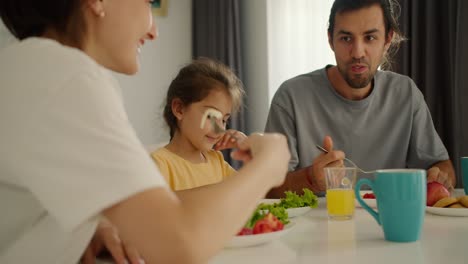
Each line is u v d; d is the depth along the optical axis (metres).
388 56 2.36
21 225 0.61
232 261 0.72
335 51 1.77
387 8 1.76
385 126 1.87
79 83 0.56
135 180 0.54
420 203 0.82
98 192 0.54
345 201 1.07
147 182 0.55
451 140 2.35
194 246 0.56
